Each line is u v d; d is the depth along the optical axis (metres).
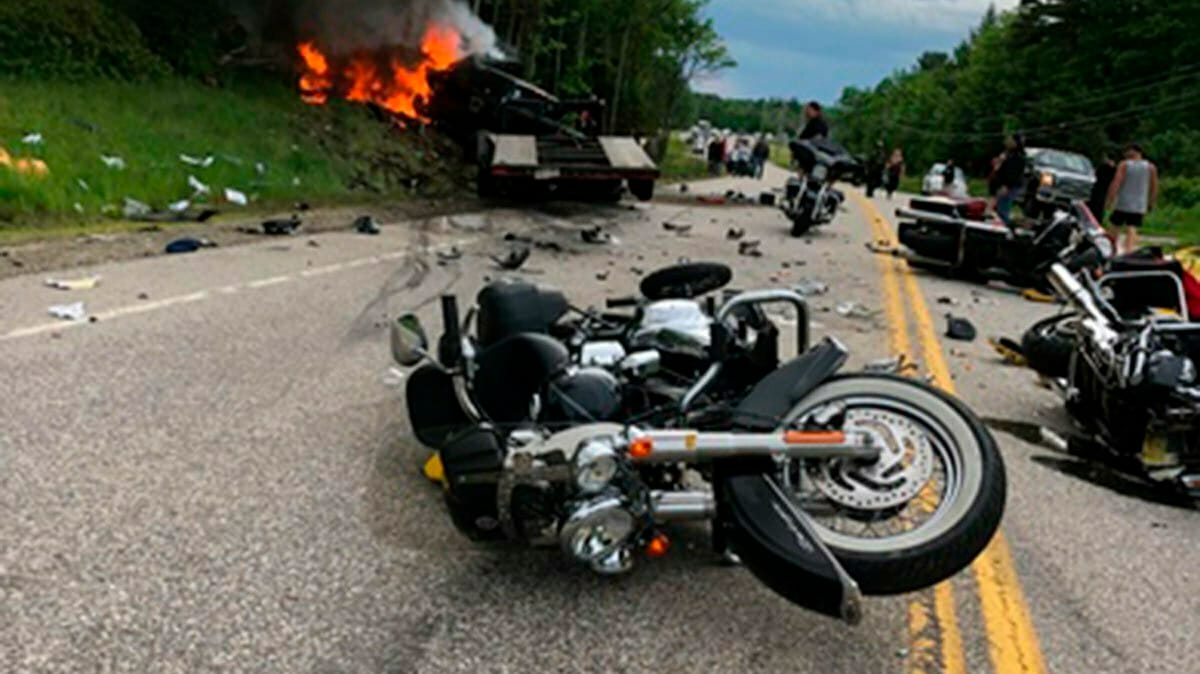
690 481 4.07
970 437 3.22
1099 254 9.19
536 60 37.84
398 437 4.70
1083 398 5.69
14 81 13.37
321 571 3.35
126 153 12.18
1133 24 67.44
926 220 11.88
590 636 3.09
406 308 7.41
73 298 6.73
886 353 7.54
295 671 2.76
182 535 3.49
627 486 2.96
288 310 7.02
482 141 16.22
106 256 8.34
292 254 9.40
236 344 6.01
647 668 2.93
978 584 3.71
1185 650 3.34
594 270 9.94
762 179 42.81
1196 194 36.69
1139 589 3.81
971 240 11.55
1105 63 70.00
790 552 2.87
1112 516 4.63
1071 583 3.82
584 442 2.95
